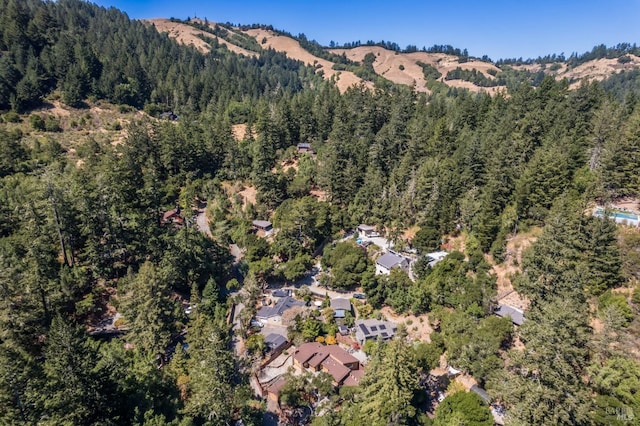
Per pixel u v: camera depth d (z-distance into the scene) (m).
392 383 46.97
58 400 38.12
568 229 61.53
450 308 72.50
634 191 74.44
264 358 67.38
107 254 74.88
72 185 80.81
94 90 166.00
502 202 83.81
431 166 96.19
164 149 117.38
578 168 83.19
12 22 162.12
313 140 139.75
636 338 51.59
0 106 140.38
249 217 107.06
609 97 112.50
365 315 77.25
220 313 73.88
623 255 61.19
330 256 90.81
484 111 127.56
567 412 38.56
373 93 168.62
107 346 55.44
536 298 58.19
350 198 107.56
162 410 46.09
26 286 55.28
